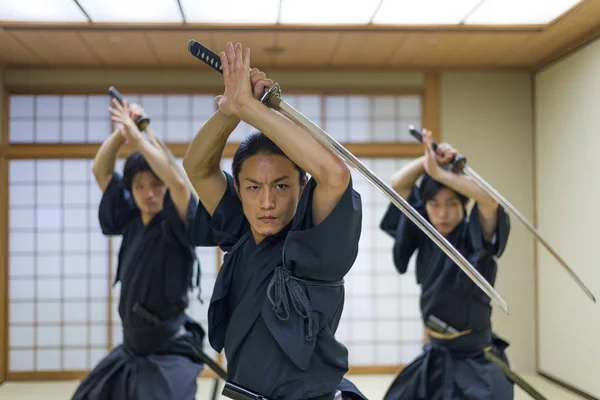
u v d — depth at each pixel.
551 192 5.74
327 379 1.72
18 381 6.04
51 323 6.12
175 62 5.89
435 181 3.41
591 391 5.00
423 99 6.27
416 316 6.35
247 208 1.76
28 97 6.12
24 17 4.59
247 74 1.63
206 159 1.85
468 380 3.39
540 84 5.99
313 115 6.29
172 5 4.36
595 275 4.91
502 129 6.23
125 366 3.35
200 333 3.57
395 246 3.65
